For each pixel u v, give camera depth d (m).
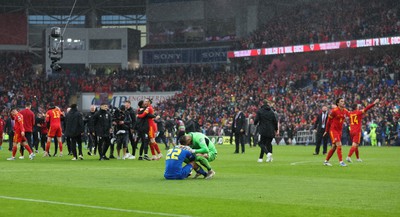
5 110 92.19
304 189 20.47
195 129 45.84
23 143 37.75
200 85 98.12
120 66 112.38
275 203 17.11
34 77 105.88
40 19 117.12
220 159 38.38
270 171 28.19
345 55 93.44
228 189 20.44
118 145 38.06
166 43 112.12
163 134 56.00
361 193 19.39
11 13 113.38
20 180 23.47
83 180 23.48
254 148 57.22
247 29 106.19
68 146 42.56
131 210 15.70
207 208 16.11
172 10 111.69
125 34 112.19
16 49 113.38
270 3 104.38
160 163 33.75
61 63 110.81
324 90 85.12
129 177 24.75
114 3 115.31
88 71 108.38
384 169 29.33
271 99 85.00
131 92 101.50
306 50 91.44
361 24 90.81
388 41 83.81
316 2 99.75
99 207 16.20
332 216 14.93
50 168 29.72
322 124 43.81
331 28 93.31
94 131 37.47
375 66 87.19
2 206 16.38
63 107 100.31
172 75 102.88
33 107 96.38
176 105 94.19
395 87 77.31
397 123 65.75
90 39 111.94
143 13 118.81
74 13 116.75
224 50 106.62
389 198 18.19
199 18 110.19
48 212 15.39
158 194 19.06
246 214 15.20
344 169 29.33
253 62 101.50
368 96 78.44
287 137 74.00
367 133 66.75
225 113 85.12
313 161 35.75
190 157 23.92
